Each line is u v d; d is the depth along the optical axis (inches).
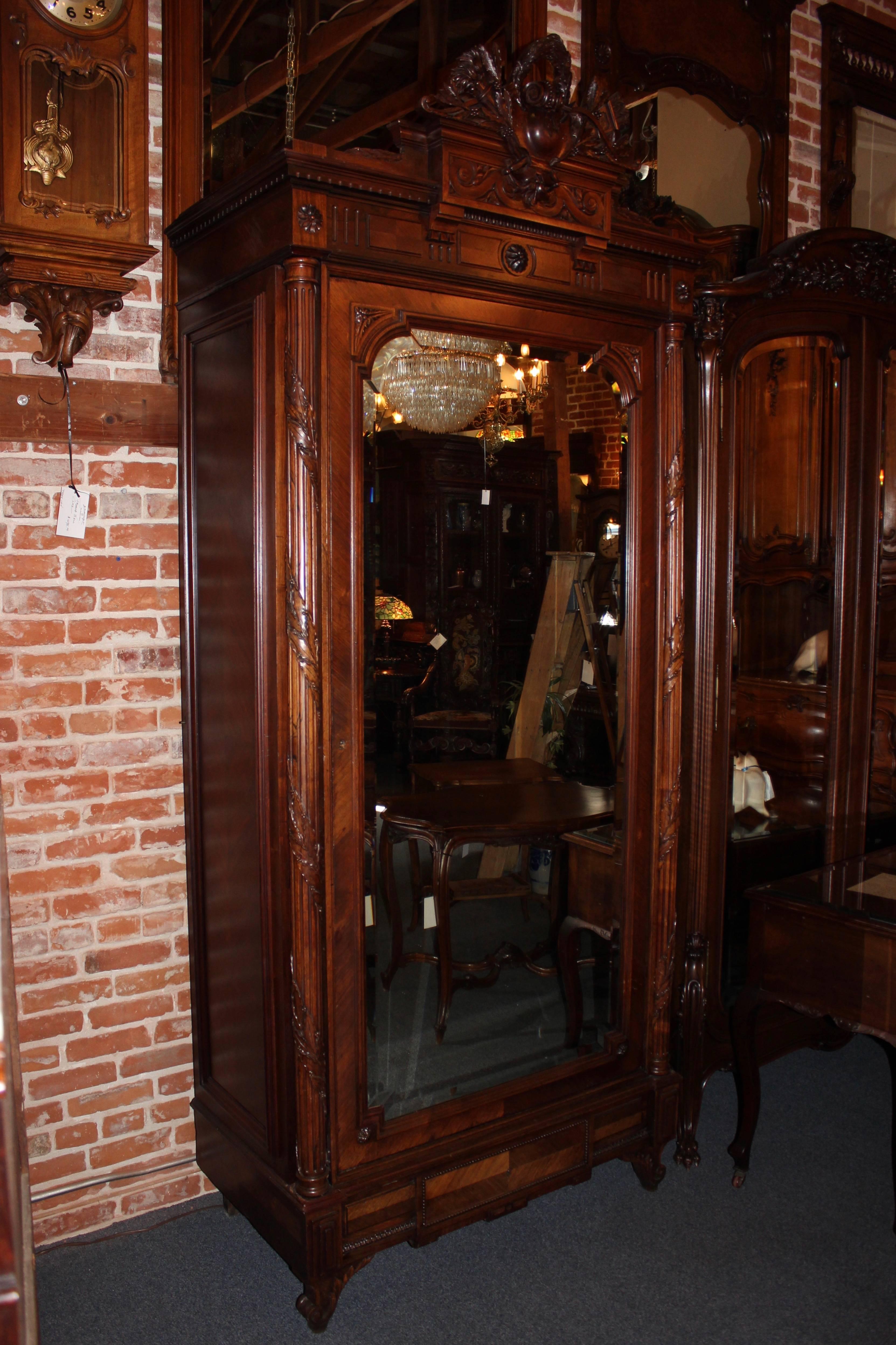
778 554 115.3
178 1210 98.8
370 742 80.7
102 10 80.9
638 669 96.0
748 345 110.5
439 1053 87.7
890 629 127.2
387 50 105.4
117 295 86.0
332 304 74.6
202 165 92.4
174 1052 98.5
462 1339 81.1
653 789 97.5
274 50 97.7
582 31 111.5
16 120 79.0
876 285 117.1
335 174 72.2
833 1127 113.5
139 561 93.2
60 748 90.8
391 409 79.6
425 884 85.9
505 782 89.1
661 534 95.6
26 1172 47.1
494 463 85.9
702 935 107.8
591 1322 83.0
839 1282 88.0
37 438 87.0
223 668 86.3
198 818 93.0
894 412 124.5
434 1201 85.7
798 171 132.4
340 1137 80.9
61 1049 92.7
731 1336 81.4
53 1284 87.7
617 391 93.3
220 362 83.8
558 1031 95.3
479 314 82.9
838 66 134.9
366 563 79.0
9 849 89.3
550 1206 99.5
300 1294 86.7
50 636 89.7
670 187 121.3
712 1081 124.6
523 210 82.2
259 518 78.5
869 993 88.7
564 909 94.5
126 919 94.9
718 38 122.4
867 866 105.2
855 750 123.0
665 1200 100.3
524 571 88.3
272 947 81.2
